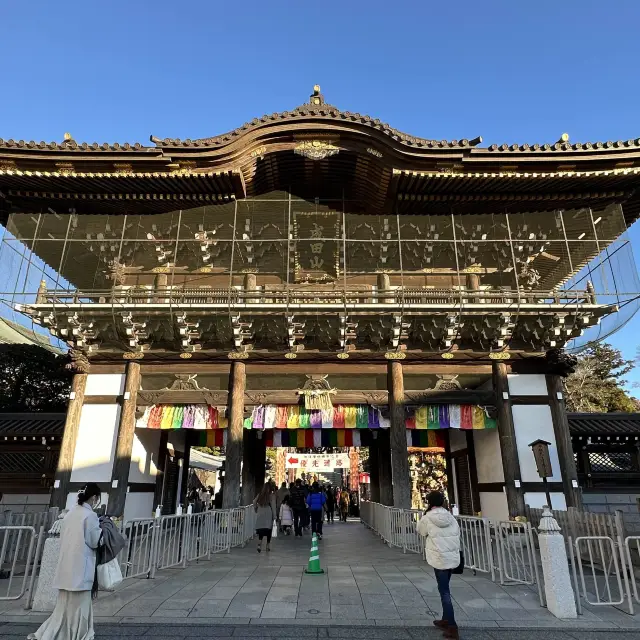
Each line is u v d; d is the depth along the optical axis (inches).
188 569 435.5
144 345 693.9
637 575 403.9
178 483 901.2
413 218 716.7
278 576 406.9
